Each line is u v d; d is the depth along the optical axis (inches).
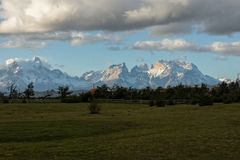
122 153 1326.3
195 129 2068.2
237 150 1384.1
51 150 1373.0
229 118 2849.4
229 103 5447.8
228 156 1288.1
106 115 3324.3
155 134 1851.6
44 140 1742.1
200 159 1242.6
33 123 2295.8
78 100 6230.3
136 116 3152.1
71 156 1272.1
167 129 2110.0
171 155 1296.8
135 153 1327.5
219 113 3496.6
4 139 1723.7
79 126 2193.7
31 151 1354.6
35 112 3919.8
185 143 1524.4
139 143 1531.7
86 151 1357.0
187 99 6274.6
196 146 1457.9
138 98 7052.2
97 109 3700.8
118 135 1866.4
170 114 3408.0
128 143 1536.7
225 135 1754.4
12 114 3538.4
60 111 4121.6
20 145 1515.7
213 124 2393.0
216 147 1438.2
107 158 1249.4
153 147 1438.2
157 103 5039.4
